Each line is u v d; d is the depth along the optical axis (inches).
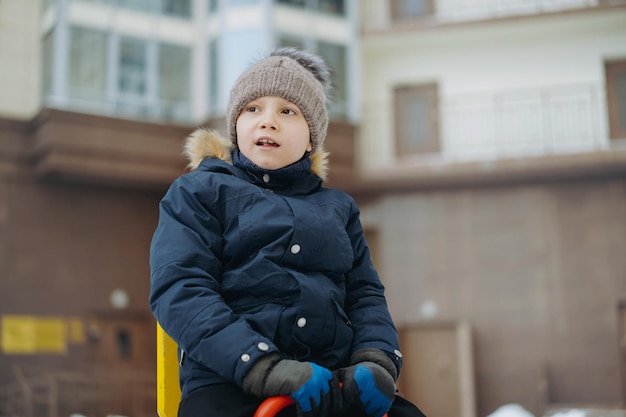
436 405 450.3
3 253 421.1
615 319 442.0
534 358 446.0
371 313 65.1
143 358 436.8
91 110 429.7
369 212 477.4
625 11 474.0
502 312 454.3
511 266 458.0
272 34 459.8
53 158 419.2
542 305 451.2
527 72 488.4
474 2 500.4
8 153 428.8
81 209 437.1
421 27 492.1
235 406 55.5
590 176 457.7
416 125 495.5
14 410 406.3
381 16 508.7
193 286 57.7
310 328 59.6
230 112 66.5
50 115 420.2
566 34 486.9
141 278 443.5
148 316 442.0
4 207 424.8
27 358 415.2
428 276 465.4
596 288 447.2
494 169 464.8
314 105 66.4
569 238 454.6
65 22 437.1
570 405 437.4
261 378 53.8
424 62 499.2
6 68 444.5
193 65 469.4
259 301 59.9
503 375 446.9
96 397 422.6
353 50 487.5
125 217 444.8
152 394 433.7
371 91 501.4
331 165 461.4
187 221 61.0
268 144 64.3
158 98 456.8
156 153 438.3
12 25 450.0
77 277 431.5
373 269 68.8
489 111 488.4
